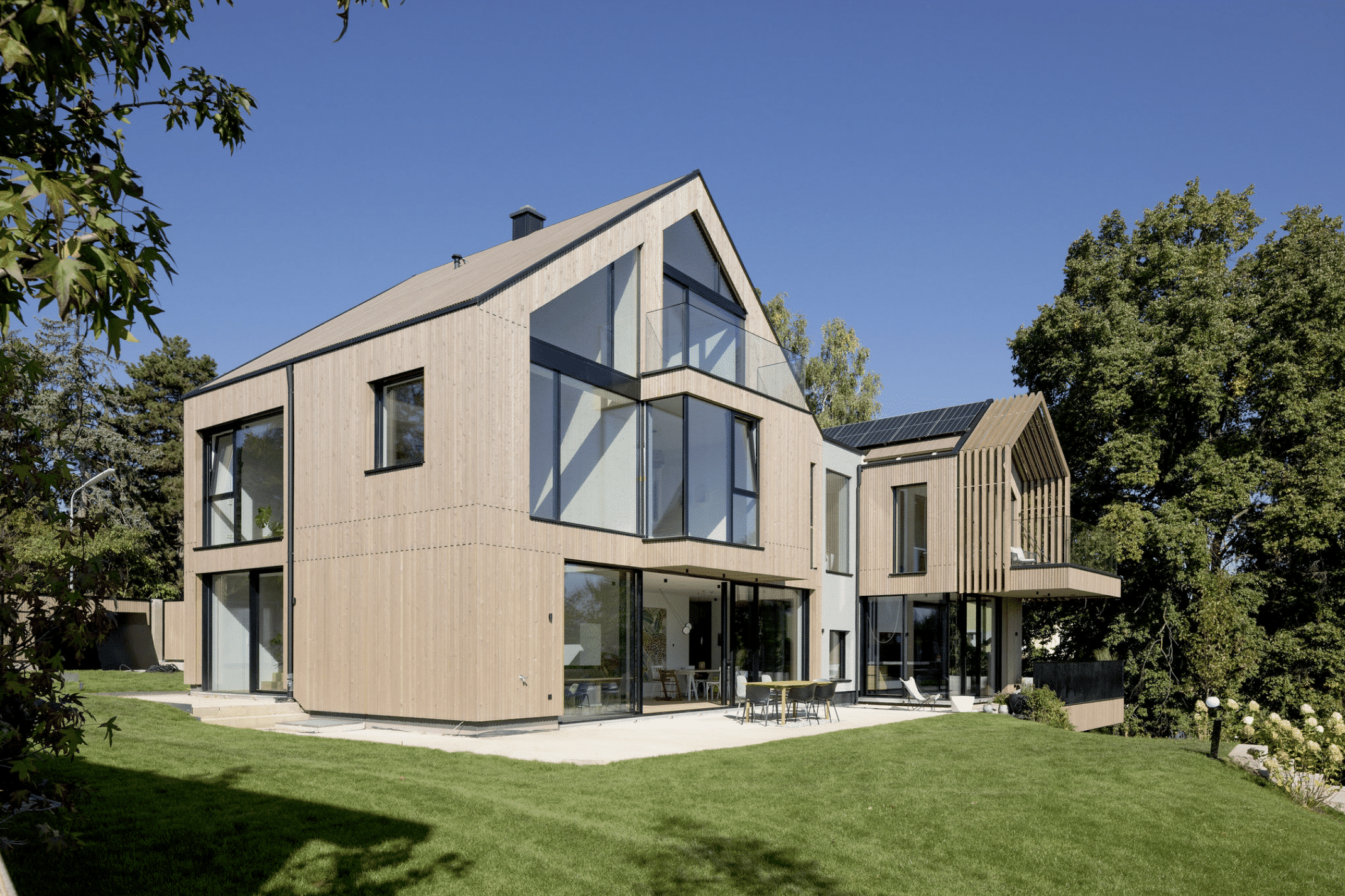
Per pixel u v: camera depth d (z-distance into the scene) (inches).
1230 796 447.2
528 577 540.7
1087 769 477.1
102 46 145.4
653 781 377.7
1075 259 1199.6
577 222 762.8
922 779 424.5
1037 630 1268.5
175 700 590.6
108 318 125.5
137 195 141.4
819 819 342.6
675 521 628.1
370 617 561.9
